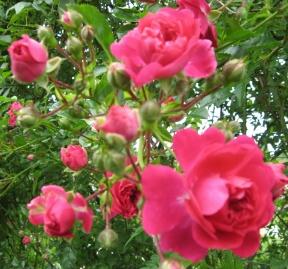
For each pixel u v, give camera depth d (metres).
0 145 0.58
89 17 0.27
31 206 0.24
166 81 0.21
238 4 0.38
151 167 0.20
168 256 0.21
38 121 0.26
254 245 0.20
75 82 0.26
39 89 0.59
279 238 0.69
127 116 0.21
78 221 0.24
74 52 0.26
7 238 0.79
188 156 0.20
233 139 0.22
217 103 0.36
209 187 0.19
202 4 0.26
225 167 0.19
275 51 0.39
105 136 0.21
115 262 0.63
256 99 0.57
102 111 0.26
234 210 0.19
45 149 0.57
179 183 0.20
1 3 0.67
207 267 0.39
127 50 0.21
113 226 0.58
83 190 0.55
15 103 0.55
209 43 0.23
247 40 0.35
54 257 0.76
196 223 0.19
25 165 0.64
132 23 0.38
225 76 0.24
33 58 0.23
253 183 0.19
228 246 0.19
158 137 0.24
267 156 0.59
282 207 0.58
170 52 0.20
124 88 0.23
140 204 0.22
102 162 0.21
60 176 0.60
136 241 0.59
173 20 0.21
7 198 0.74
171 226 0.20
